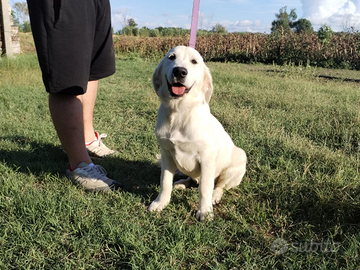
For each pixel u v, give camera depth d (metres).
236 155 1.14
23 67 3.73
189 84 0.97
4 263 0.74
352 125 1.73
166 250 0.79
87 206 1.00
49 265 0.74
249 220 0.96
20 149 1.44
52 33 1.03
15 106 2.16
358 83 3.81
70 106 1.14
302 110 2.13
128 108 2.28
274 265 0.75
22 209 0.94
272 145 1.53
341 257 0.76
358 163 1.27
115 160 1.40
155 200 1.03
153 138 1.66
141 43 7.91
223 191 1.17
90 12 1.11
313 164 1.32
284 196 1.05
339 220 0.91
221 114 2.03
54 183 1.15
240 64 6.64
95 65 1.36
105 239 0.83
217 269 0.73
